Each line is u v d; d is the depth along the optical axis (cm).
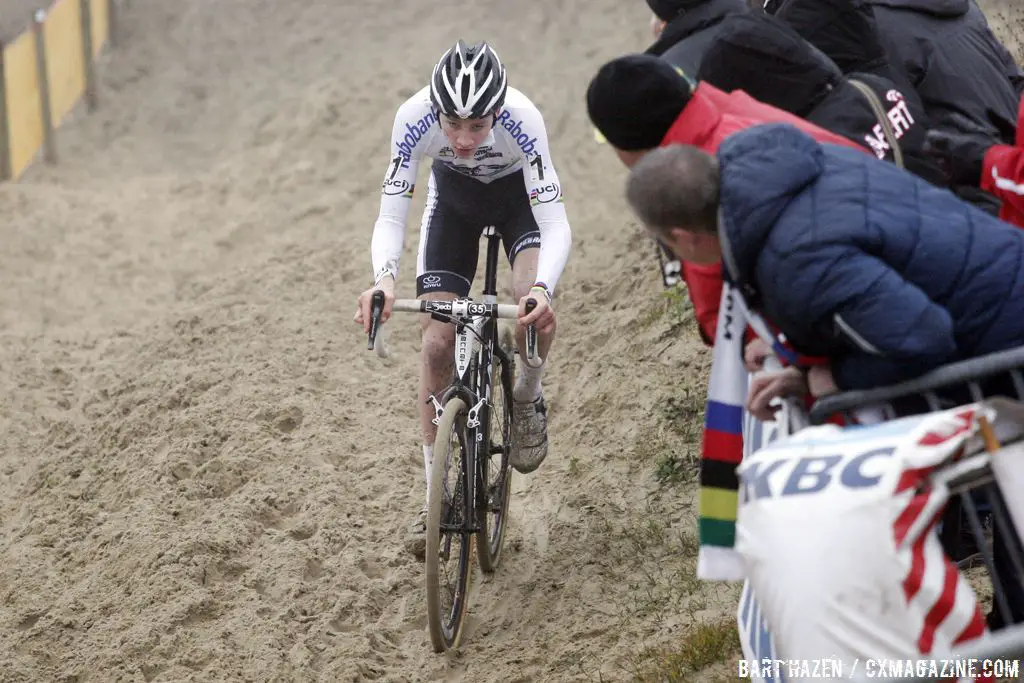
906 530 746
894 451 758
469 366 1435
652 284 2217
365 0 4294
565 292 2375
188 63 4000
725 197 823
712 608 1327
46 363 2408
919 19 1412
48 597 1647
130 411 2123
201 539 1642
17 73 3362
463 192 1488
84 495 1892
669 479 1633
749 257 821
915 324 774
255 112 3591
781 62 1090
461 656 1440
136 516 1753
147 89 3866
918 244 803
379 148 3191
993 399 766
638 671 1245
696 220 848
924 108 1362
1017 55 2356
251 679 1397
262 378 2138
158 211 3069
